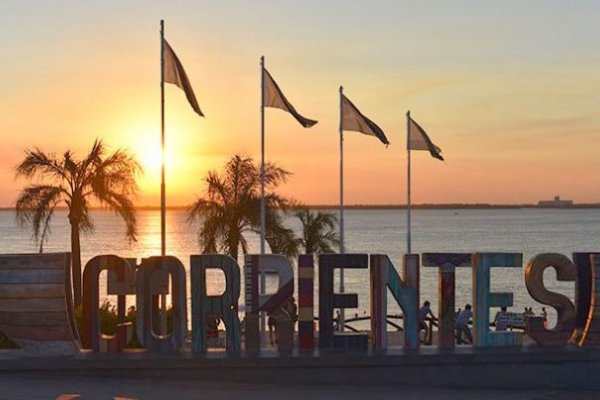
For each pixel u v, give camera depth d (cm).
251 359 2616
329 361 2627
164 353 2659
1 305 2639
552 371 2681
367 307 6625
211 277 9675
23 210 4244
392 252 15225
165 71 3256
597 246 17350
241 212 4688
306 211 5134
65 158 4244
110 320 3259
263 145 3634
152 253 14512
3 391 2436
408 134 4150
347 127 3744
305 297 2702
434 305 6994
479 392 2616
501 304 2736
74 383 2550
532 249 16225
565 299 2731
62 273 2639
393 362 2642
